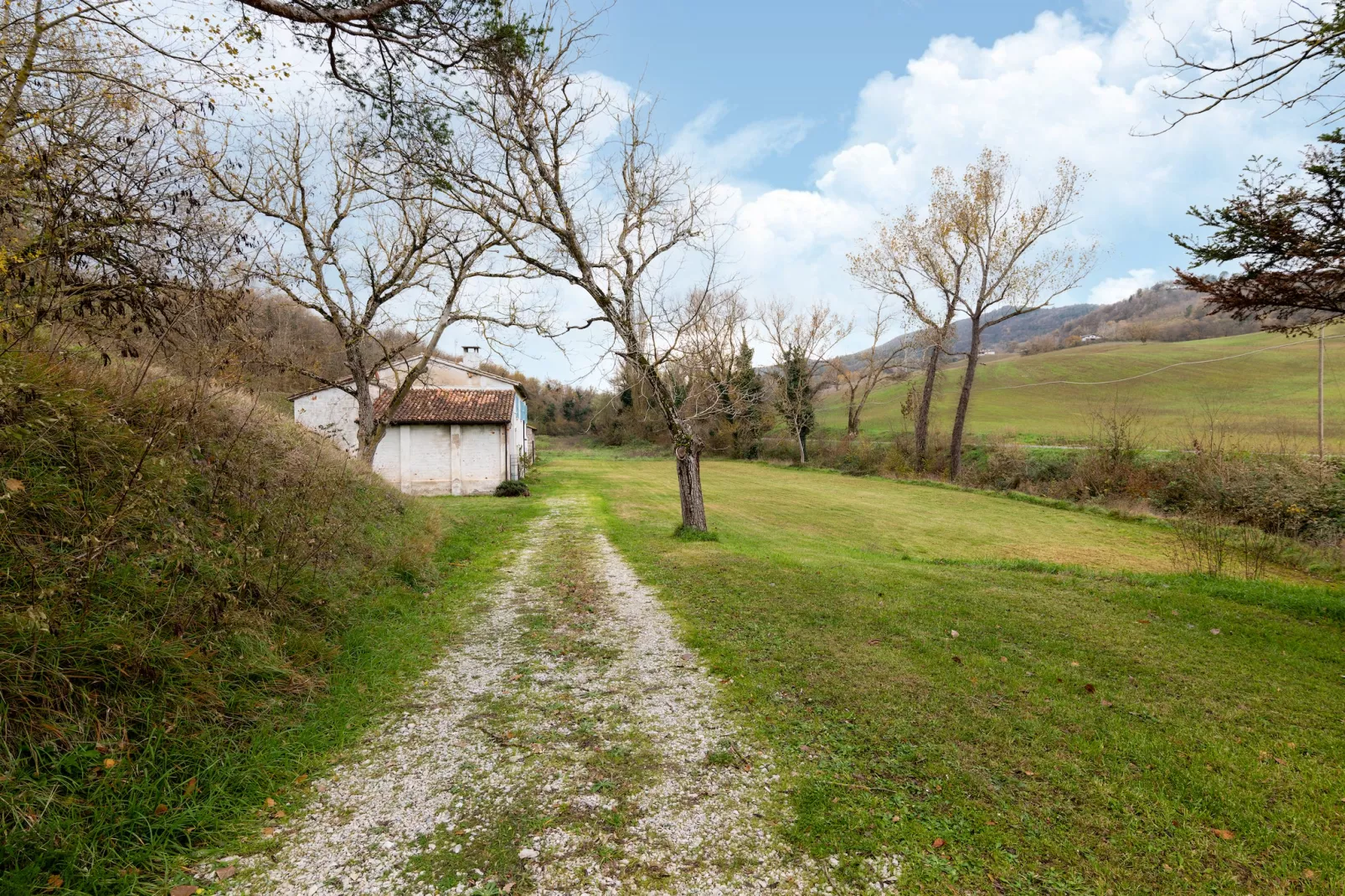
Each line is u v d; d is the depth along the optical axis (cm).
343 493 960
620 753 420
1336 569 1130
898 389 7319
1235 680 539
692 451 1392
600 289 1222
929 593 826
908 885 288
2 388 396
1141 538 1931
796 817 342
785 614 734
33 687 327
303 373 1493
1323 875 292
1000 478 3095
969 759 403
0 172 358
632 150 1249
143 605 421
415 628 680
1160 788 369
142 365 593
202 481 623
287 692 464
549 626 724
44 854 270
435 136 902
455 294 1655
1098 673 555
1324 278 717
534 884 288
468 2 548
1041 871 297
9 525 361
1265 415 3759
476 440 2703
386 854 310
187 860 298
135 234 425
